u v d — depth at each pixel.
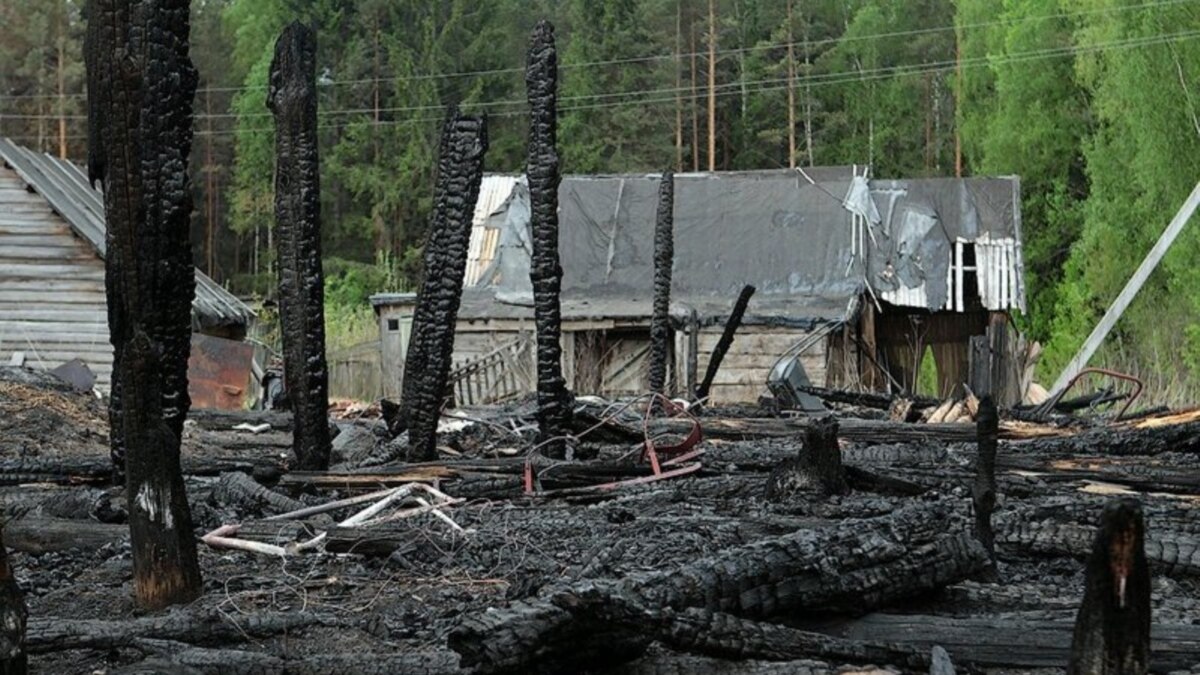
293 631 6.27
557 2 69.81
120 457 10.15
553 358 11.71
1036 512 7.58
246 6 71.12
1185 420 15.09
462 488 10.18
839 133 65.56
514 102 60.91
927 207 32.38
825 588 5.57
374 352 34.06
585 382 30.14
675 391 23.59
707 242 32.16
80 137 66.19
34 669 5.78
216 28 73.38
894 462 11.75
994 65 51.09
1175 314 38.84
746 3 65.25
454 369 29.91
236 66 68.88
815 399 19.89
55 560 8.10
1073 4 47.59
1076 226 50.47
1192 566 6.88
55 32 67.19
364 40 62.19
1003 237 32.06
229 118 70.69
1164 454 12.09
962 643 5.48
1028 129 50.31
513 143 59.81
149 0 8.05
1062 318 44.44
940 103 65.31
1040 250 51.00
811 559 5.57
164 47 8.09
